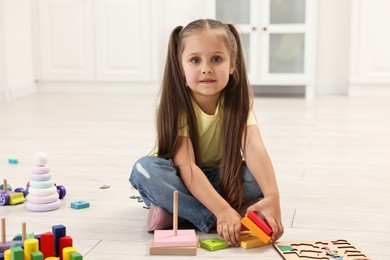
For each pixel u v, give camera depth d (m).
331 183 2.09
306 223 1.64
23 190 1.91
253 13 4.52
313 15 4.47
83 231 1.58
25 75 4.84
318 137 2.99
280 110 3.93
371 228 1.60
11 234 1.55
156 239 1.42
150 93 4.89
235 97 1.62
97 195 1.94
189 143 1.61
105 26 4.83
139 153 2.63
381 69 4.53
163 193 1.52
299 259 1.34
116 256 1.39
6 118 3.65
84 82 4.96
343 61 4.76
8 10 4.55
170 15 4.85
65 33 4.89
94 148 2.74
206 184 1.53
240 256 1.39
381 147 2.74
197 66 1.53
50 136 3.05
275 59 4.58
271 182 1.54
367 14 4.47
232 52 1.56
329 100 4.43
